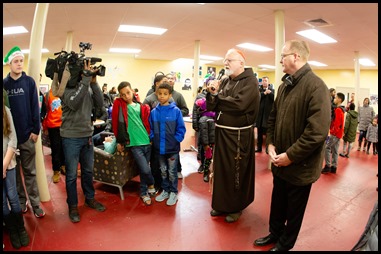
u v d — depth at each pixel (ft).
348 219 8.06
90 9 13.69
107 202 8.70
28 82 7.06
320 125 4.89
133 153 8.63
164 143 8.47
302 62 5.37
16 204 6.08
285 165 5.41
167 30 18.38
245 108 6.98
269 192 10.03
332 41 19.94
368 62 30.22
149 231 7.00
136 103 8.75
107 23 16.57
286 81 5.52
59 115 10.13
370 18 13.94
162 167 8.89
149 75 34.83
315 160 5.27
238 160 7.31
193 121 11.68
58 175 10.42
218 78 8.28
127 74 33.73
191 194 9.58
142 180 8.81
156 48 26.18
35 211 7.53
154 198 9.10
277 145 5.80
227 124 7.22
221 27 17.19
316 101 4.97
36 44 7.97
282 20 13.32
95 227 7.12
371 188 11.02
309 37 18.84
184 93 36.96
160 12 14.25
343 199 9.70
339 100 12.96
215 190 7.53
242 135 7.27
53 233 6.76
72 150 7.26
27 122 7.10
